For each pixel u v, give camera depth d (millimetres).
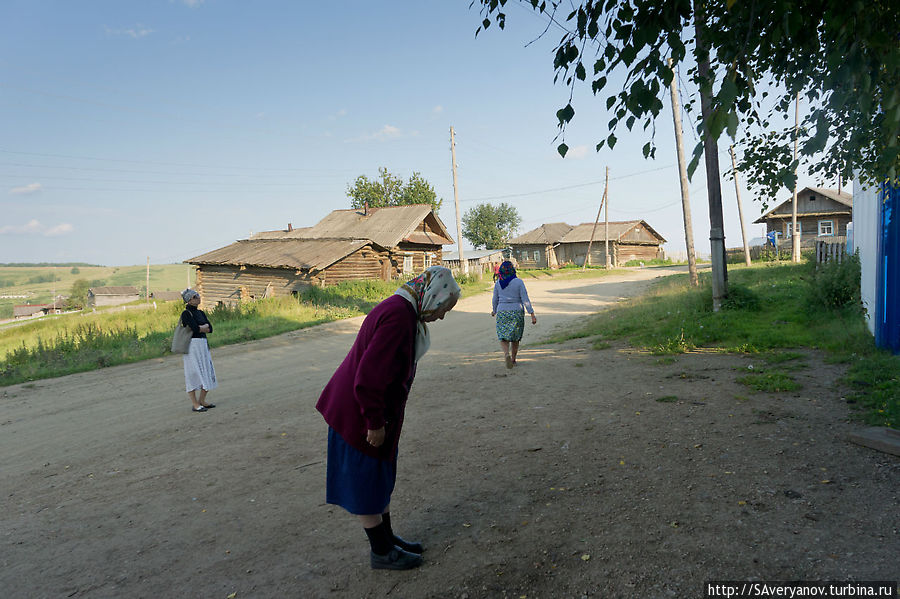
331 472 2715
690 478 3484
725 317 9852
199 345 7285
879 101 2918
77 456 5629
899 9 2111
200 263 31078
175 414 7309
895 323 6238
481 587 2490
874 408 4398
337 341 14953
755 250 37062
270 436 5633
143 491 4285
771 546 2578
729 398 5262
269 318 19266
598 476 3695
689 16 2314
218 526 3471
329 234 35969
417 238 35344
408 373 2689
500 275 8172
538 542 2859
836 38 2178
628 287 24844
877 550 2443
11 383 11164
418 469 4203
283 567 2861
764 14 2256
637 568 2508
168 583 2783
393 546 2752
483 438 4844
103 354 13422
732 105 2020
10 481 4938
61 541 3438
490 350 11070
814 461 3545
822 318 8797
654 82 2389
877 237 6551
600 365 7734
